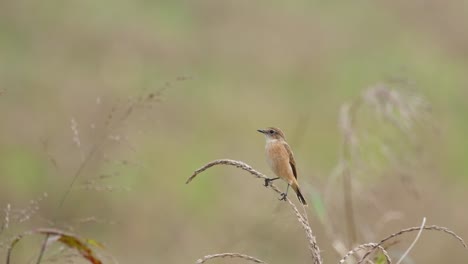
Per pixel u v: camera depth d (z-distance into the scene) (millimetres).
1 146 16875
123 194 15125
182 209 15562
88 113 17922
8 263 3758
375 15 27781
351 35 25953
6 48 22297
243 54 24078
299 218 4434
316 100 21734
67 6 25031
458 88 23266
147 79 21250
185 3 26688
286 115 20625
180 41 24250
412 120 7238
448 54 25594
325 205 7441
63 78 20625
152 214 15164
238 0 27156
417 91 7484
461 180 17812
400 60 24672
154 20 25344
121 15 25141
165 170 16953
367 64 24125
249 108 20875
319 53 24609
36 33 23375
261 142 19125
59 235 3834
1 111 18375
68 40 23016
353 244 7117
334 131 19547
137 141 17047
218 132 19359
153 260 13648
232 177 16141
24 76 20641
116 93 19766
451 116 21703
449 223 13703
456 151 19406
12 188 15180
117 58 22250
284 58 23953
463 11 28375
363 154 7324
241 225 13086
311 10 27688
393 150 7266
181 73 22094
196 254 13547
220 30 25328
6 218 4082
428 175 12828
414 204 10680
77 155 14719
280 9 27406
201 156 18047
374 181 7504
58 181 14570
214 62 23297
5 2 24188
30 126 17703
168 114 19703
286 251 9211
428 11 28391
